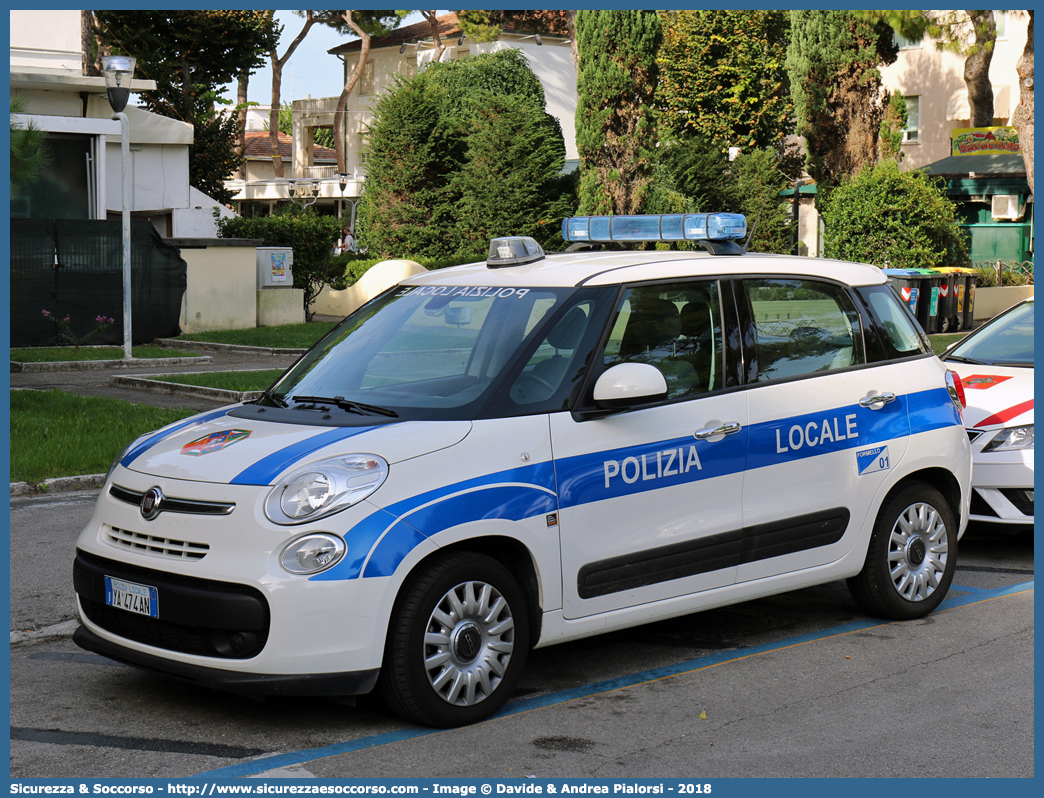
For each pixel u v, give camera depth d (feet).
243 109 174.60
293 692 13.23
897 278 80.33
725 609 20.36
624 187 101.96
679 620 19.63
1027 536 26.35
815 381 18.26
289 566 13.28
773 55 141.59
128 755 13.47
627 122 101.19
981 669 16.85
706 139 122.93
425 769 13.10
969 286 84.84
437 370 15.99
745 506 17.08
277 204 168.45
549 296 16.37
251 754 13.51
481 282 17.38
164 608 13.75
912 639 18.39
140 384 50.01
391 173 113.80
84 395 46.96
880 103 114.32
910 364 19.85
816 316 18.79
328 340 18.12
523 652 14.85
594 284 16.46
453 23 184.65
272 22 138.00
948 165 117.29
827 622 19.48
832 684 16.17
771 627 19.17
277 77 178.81
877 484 18.81
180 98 127.85
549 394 15.44
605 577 15.52
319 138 238.89
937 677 16.48
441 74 135.44
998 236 114.73
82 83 78.95
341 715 14.80
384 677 13.85
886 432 18.98
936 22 101.96
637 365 15.43
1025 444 23.25
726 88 139.95
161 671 13.94
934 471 19.95
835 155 109.91
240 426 15.75
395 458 14.06
